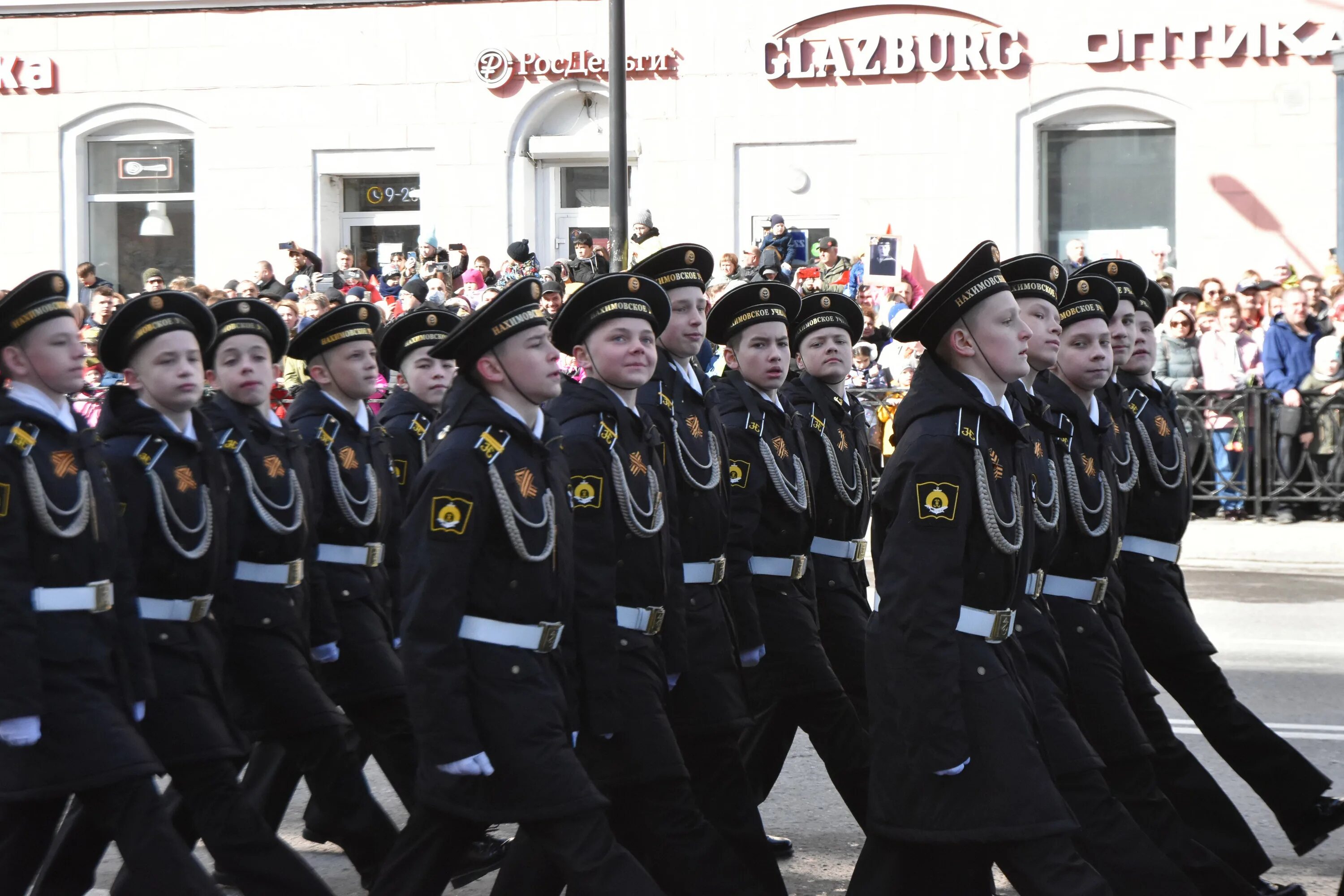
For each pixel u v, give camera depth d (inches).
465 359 258.5
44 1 1238.3
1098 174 1127.0
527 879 266.4
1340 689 482.3
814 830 371.2
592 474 275.3
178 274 1261.1
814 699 334.3
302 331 362.6
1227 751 331.3
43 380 259.0
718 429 317.7
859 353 831.7
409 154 1210.6
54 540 254.5
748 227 1165.7
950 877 251.9
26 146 1256.8
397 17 1202.0
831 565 355.6
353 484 354.6
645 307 286.7
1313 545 722.2
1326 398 743.1
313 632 339.3
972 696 248.8
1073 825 245.1
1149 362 340.5
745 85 1155.3
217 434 319.9
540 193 1208.8
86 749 251.6
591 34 1172.5
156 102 1238.3
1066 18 1107.9
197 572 289.9
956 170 1131.3
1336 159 935.0
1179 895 259.4
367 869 318.3
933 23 1127.0
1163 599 331.3
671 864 275.0
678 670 287.4
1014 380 280.8
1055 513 278.8
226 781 285.7
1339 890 295.7
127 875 253.8
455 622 247.1
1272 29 1075.3
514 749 248.2
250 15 1221.1
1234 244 1095.6
